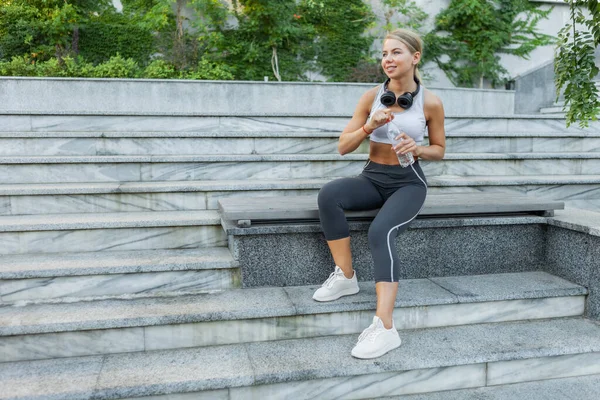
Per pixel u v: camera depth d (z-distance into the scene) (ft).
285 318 8.80
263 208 9.69
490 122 18.10
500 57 31.55
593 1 9.94
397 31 8.71
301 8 29.30
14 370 7.75
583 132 17.39
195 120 16.60
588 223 9.85
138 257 10.18
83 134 14.26
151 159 13.35
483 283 10.08
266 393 7.65
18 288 9.23
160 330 8.46
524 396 8.07
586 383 8.48
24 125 15.65
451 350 8.36
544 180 13.23
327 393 7.83
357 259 10.09
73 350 8.26
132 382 7.33
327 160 14.05
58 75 22.59
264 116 16.99
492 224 10.45
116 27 26.81
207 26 27.84
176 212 11.91
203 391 7.45
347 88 20.52
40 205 11.66
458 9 30.48
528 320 9.71
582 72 10.66
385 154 9.11
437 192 12.89
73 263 9.70
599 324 9.50
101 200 11.89
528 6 31.37
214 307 8.78
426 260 10.40
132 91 18.78
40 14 25.59
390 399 7.97
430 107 8.93
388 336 8.20
